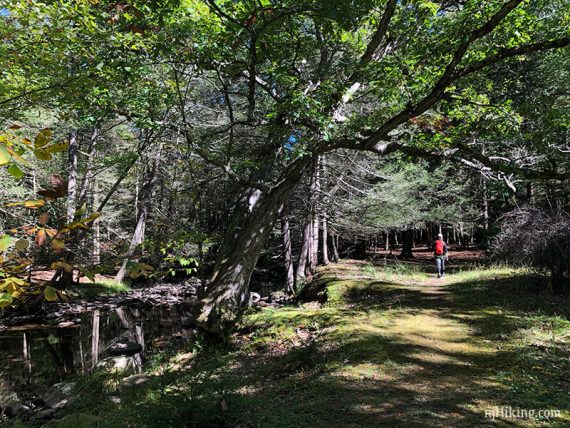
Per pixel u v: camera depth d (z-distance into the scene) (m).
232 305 10.16
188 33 7.04
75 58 6.32
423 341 6.92
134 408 5.23
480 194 21.47
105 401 7.06
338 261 22.84
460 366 5.84
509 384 5.08
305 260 17.78
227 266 10.85
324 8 5.27
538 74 13.20
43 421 6.89
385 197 15.78
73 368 10.28
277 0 6.10
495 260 14.69
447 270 18.47
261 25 6.67
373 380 5.45
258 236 10.95
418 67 7.97
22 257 1.60
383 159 17.16
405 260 25.17
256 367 7.32
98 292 20.48
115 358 9.79
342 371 5.86
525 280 10.29
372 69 8.25
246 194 12.45
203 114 13.34
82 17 5.62
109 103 7.82
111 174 22.14
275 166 12.70
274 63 9.63
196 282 24.28
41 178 12.31
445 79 6.79
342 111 12.78
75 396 7.60
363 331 7.49
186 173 13.60
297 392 5.54
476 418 4.27
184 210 17.19
